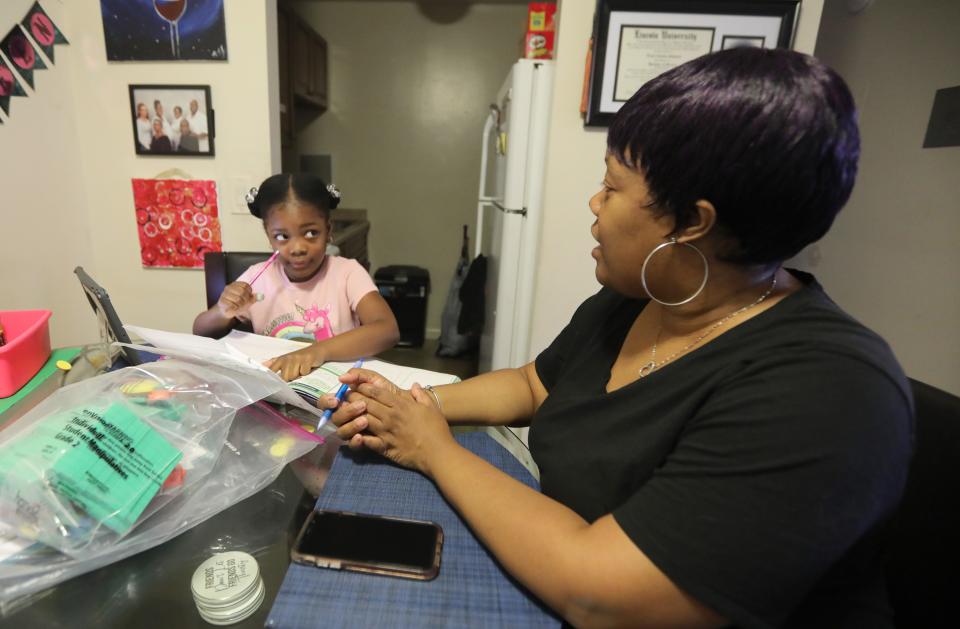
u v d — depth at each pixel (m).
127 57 1.73
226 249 1.91
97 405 0.60
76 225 1.81
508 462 0.70
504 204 1.75
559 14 1.59
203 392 0.68
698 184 0.45
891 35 1.71
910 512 0.56
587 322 0.80
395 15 3.28
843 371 0.41
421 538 0.54
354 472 0.65
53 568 0.50
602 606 0.43
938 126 1.52
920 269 1.56
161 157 1.83
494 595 0.48
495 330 1.90
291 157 3.14
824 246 2.02
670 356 0.59
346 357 1.09
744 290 0.54
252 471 0.67
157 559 0.55
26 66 1.56
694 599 0.41
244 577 0.51
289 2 3.24
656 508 0.43
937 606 0.52
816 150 0.41
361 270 1.39
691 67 0.46
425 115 3.45
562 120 1.64
